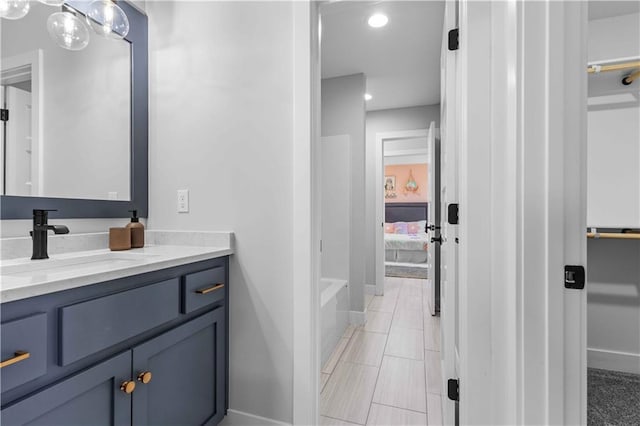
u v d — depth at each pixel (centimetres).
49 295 79
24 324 73
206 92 158
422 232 703
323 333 215
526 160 81
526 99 81
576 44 78
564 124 78
